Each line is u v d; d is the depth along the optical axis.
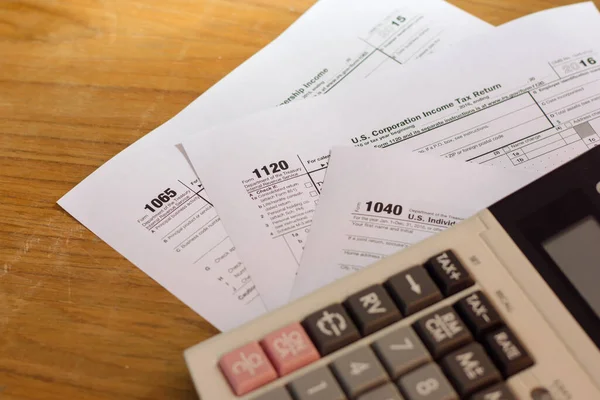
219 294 0.42
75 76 0.48
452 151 0.45
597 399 0.37
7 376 0.40
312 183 0.44
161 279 0.42
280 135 0.46
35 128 0.46
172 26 0.50
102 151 0.46
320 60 0.49
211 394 0.37
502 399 0.36
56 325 0.41
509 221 0.40
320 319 0.38
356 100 0.47
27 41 0.49
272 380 0.37
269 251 0.42
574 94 0.47
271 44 0.49
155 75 0.48
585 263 0.39
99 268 0.42
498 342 0.37
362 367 0.37
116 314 0.41
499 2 0.51
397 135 0.46
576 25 0.49
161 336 0.41
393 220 0.43
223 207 0.44
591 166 0.41
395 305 0.38
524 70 0.48
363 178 0.44
